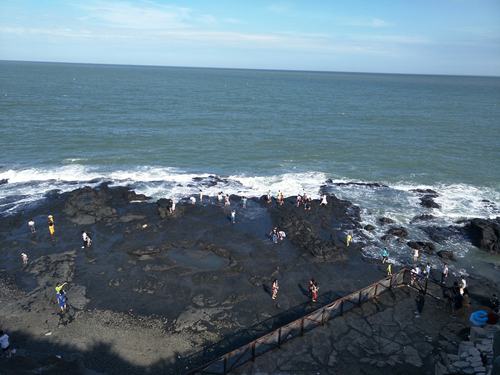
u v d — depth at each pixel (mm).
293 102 141125
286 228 40062
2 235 37469
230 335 25328
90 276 31312
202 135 78562
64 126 80188
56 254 34406
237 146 71875
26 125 79375
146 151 66438
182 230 39281
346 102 147125
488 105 149750
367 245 38312
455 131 90625
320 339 24406
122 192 47656
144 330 25453
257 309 28016
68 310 27188
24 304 27719
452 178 59000
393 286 29984
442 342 24406
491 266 35562
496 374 16906
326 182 55406
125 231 38688
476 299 29828
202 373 21609
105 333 25094
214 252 35312
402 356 23219
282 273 32719
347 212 45406
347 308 27344
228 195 48938
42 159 60281
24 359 21000
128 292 29375
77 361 21969
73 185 50500
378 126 94875
